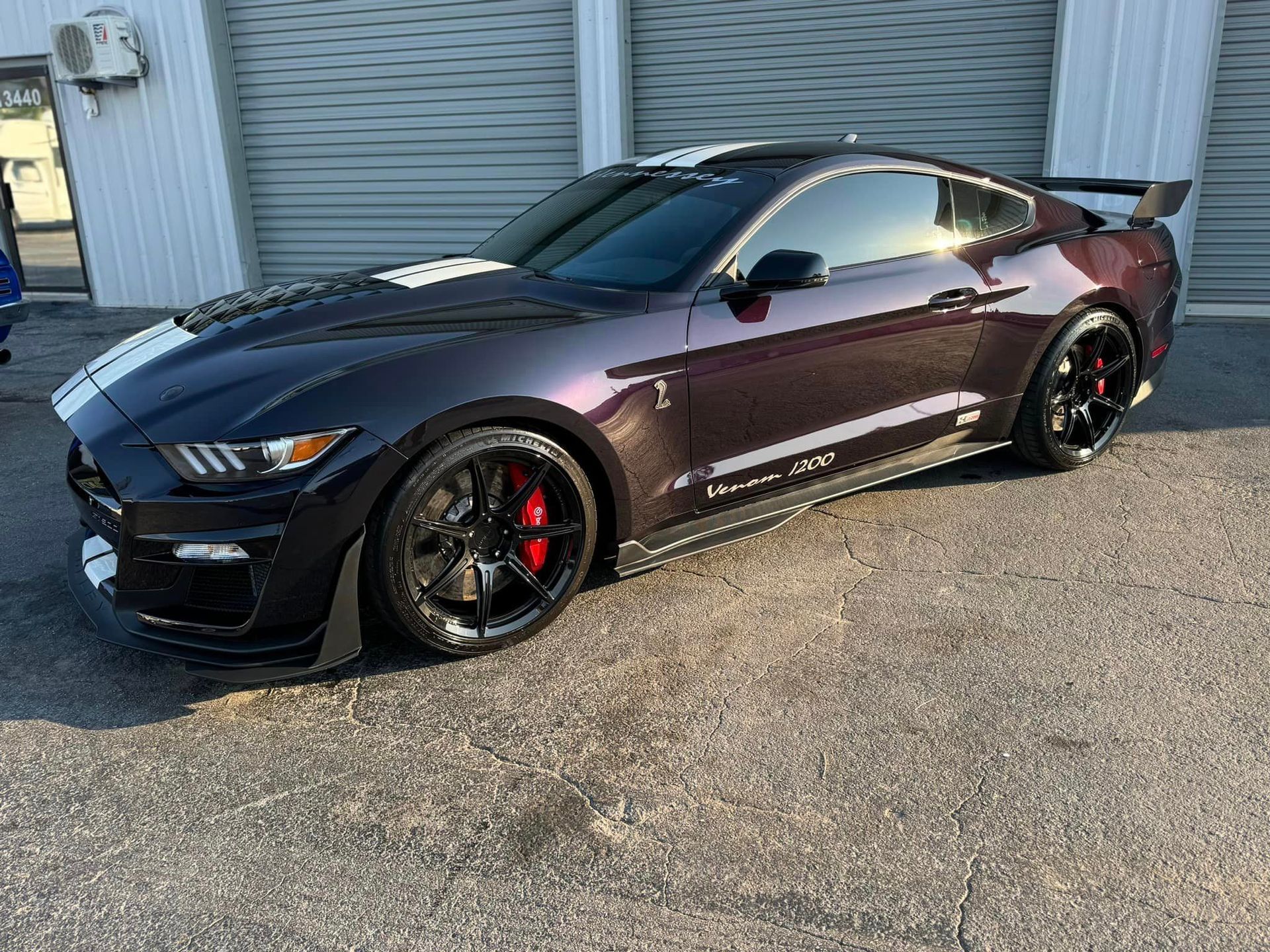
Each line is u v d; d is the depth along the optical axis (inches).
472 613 115.1
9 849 84.7
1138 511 151.0
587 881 79.4
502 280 129.0
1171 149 259.8
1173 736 96.0
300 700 107.1
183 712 105.7
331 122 330.6
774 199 128.5
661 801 88.9
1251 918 73.8
